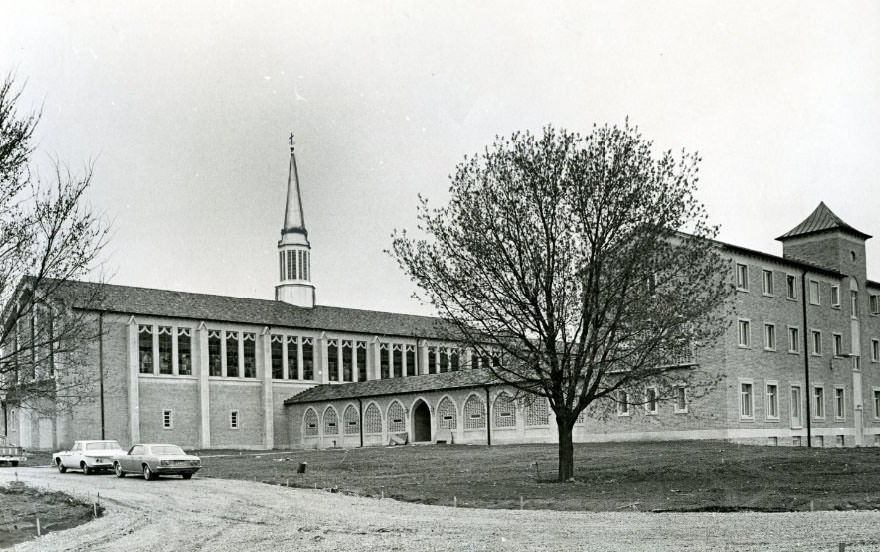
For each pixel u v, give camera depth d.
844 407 56.41
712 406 46.91
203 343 73.31
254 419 76.19
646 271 26.97
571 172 27.27
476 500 23.33
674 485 25.84
